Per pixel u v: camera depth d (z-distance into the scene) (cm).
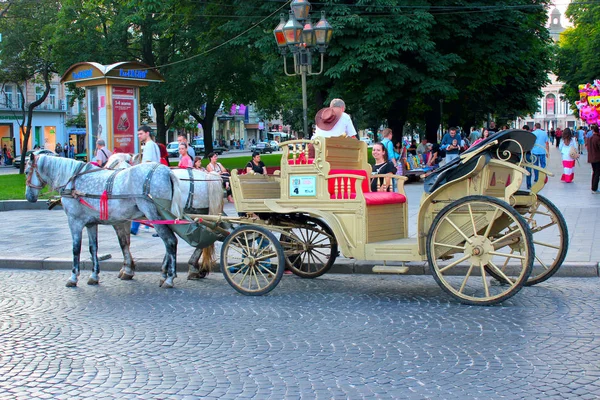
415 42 2659
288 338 756
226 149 8562
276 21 2819
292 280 1108
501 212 860
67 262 1273
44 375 645
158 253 1333
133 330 805
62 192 1080
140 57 4112
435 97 2931
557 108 14788
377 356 681
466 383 598
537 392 573
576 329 758
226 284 1085
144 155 1316
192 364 670
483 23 3014
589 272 1045
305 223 1092
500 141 878
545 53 4309
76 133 7038
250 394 582
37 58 4228
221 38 3525
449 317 828
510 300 906
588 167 3509
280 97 5191
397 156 1627
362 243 942
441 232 900
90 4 3800
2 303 972
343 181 955
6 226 1773
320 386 599
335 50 2636
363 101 2888
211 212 1103
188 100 3844
